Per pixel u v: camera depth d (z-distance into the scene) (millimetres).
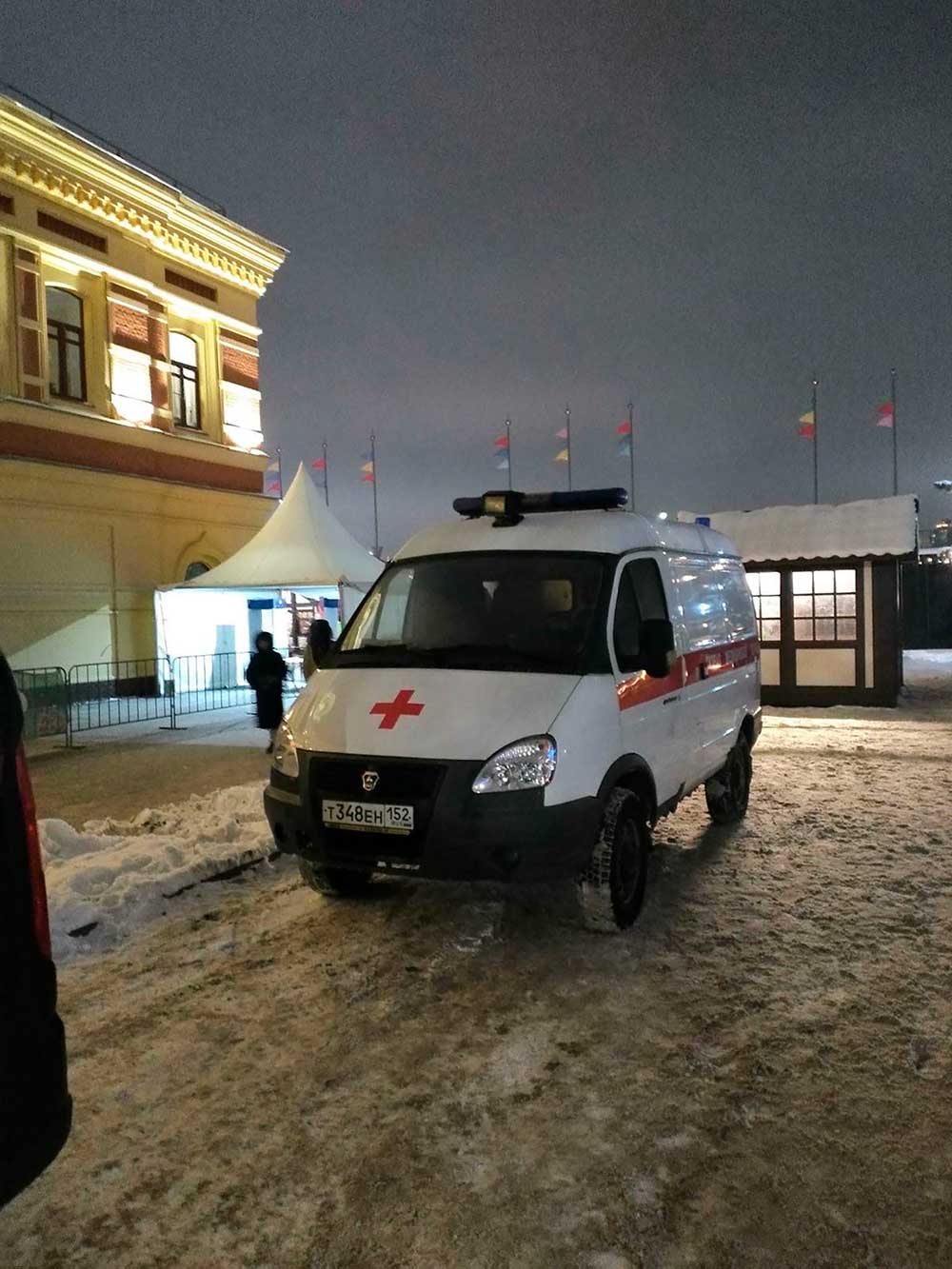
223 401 22484
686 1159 3051
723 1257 2605
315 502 17812
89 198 18547
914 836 7055
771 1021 4016
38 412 17594
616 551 5668
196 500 21141
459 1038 3922
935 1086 3461
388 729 4773
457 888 5863
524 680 4918
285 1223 2789
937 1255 2590
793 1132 3186
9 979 1818
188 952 4953
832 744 11516
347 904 5625
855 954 4742
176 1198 2922
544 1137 3193
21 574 17391
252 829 6977
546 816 4527
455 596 5699
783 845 6871
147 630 19828
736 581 7965
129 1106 3453
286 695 17672
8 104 16484
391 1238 2715
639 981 4461
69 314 18875
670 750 5875
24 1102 1808
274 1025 4078
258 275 23297
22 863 1896
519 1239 2697
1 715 1894
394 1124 3285
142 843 6551
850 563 14805
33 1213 2865
